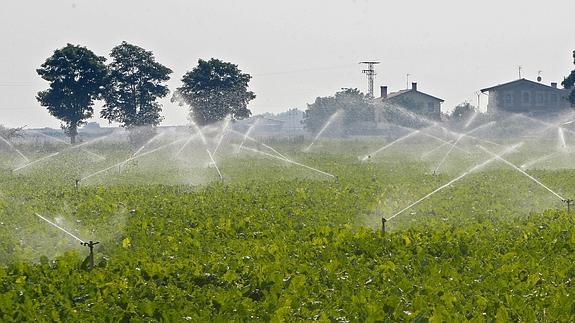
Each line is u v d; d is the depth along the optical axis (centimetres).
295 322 1481
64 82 11200
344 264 1977
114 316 1559
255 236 2506
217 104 12238
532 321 1463
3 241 2533
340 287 1758
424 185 4266
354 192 3894
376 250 2161
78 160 7762
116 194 3856
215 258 2041
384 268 1905
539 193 3859
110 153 8925
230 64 12456
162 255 2166
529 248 2209
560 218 2730
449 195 3725
